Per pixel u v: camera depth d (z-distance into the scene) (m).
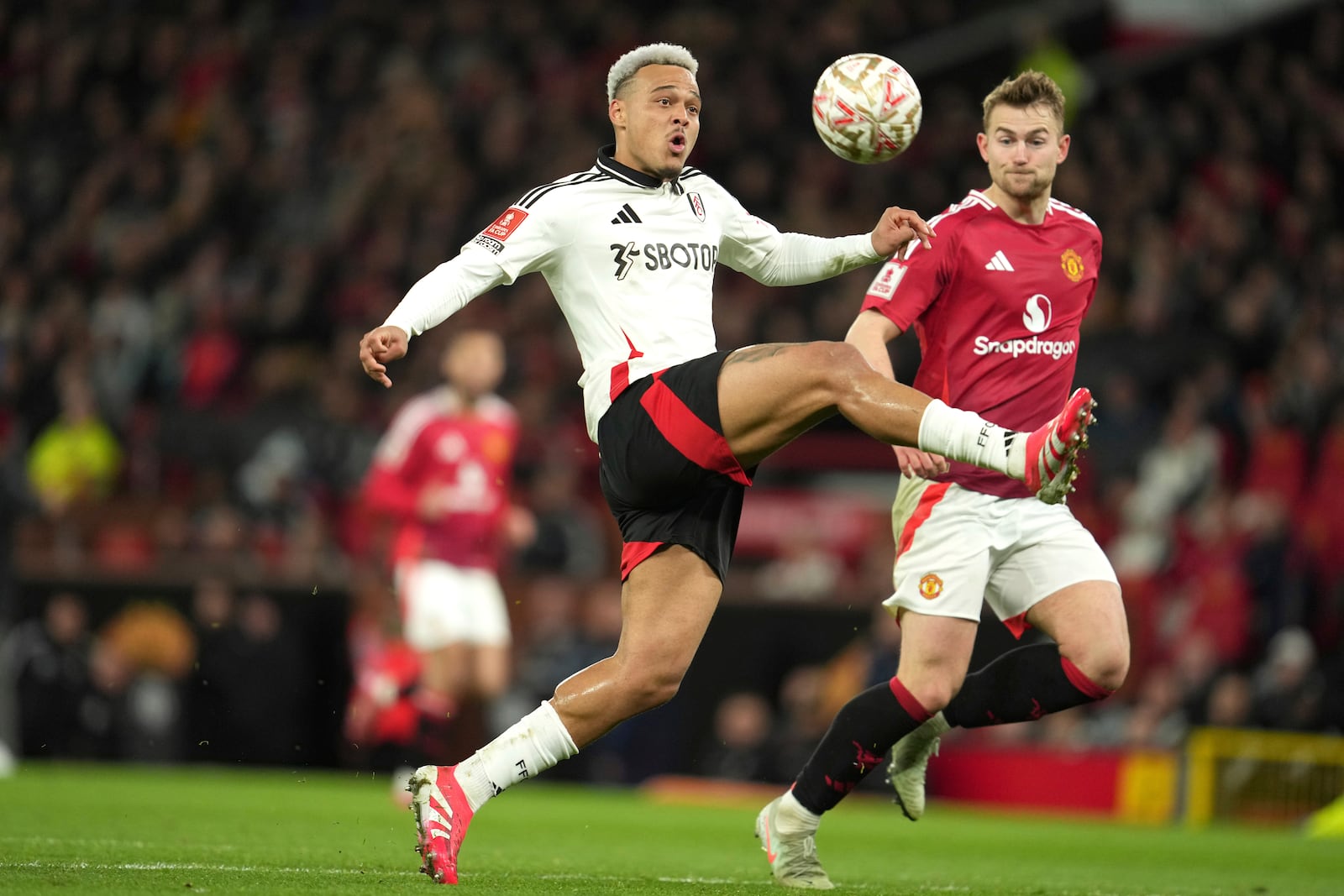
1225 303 56.31
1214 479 46.12
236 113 74.38
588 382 16.44
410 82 75.00
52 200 72.69
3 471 45.53
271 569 43.41
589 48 76.56
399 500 33.75
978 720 18.45
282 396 56.78
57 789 30.94
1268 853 27.17
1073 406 13.81
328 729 42.41
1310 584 42.91
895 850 25.69
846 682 41.41
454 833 15.32
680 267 16.59
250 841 21.12
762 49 74.31
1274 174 65.44
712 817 32.50
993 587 18.41
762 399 15.18
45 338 58.78
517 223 16.22
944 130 70.62
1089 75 73.62
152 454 52.25
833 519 50.03
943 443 14.62
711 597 15.91
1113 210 62.38
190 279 63.38
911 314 18.02
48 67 80.00
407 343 15.31
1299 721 39.28
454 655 33.81
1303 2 72.31
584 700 15.59
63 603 41.59
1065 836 30.86
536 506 47.62
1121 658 17.59
